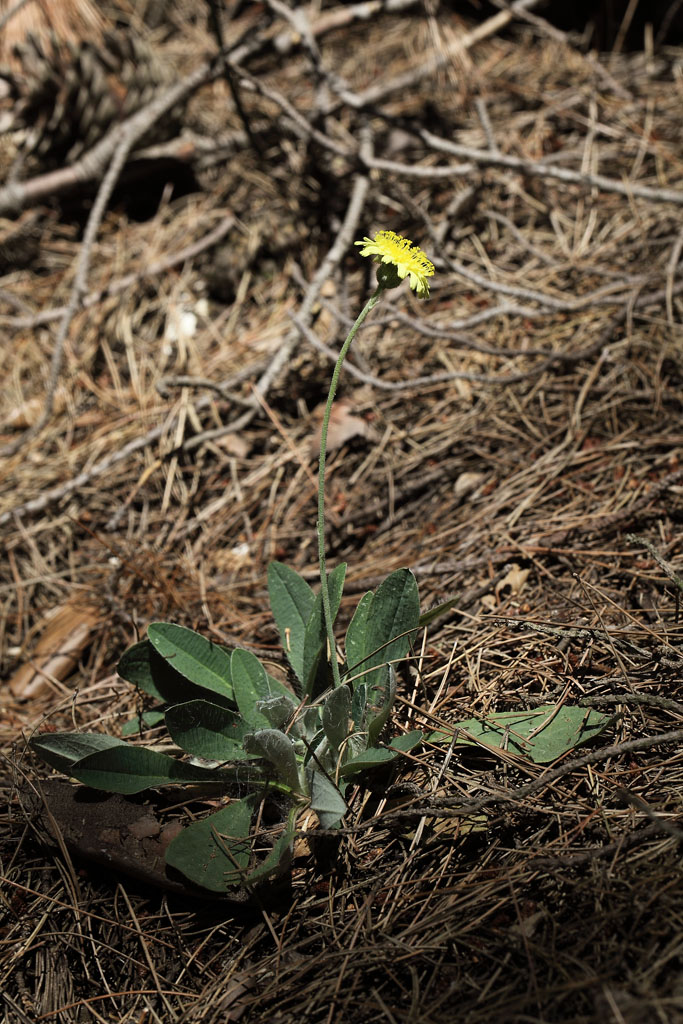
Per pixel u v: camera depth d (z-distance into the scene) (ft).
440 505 8.34
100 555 8.92
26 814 5.79
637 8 13.84
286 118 11.84
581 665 6.09
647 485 7.54
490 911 4.85
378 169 11.10
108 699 7.34
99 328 11.14
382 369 9.89
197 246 11.38
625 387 8.61
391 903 5.22
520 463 8.29
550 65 13.29
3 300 11.87
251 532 8.69
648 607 6.56
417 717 6.04
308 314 9.57
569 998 4.27
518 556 7.27
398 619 5.95
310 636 6.07
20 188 12.06
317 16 14.61
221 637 7.34
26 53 11.52
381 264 4.93
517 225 11.24
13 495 9.55
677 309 9.22
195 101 13.08
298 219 11.45
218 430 9.20
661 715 5.65
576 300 9.53
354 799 5.81
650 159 11.53
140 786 5.57
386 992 4.76
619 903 4.60
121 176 12.28
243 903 5.41
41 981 5.36
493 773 5.61
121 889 5.50
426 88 12.92
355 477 8.87
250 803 5.66
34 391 10.85
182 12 15.72
